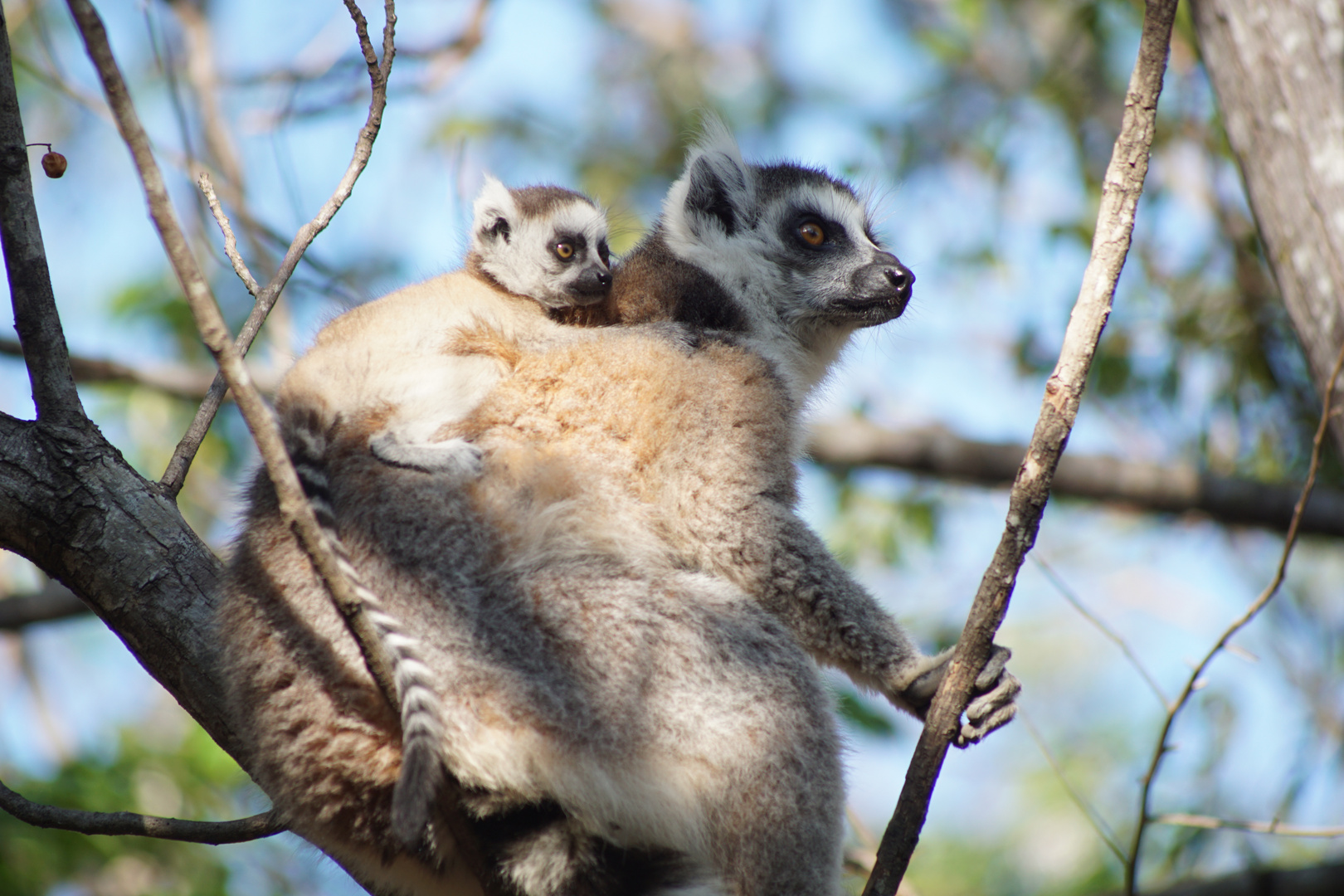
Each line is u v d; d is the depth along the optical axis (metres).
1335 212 10.47
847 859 11.23
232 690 7.75
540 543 7.92
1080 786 19.98
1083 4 20.05
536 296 11.06
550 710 7.41
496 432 8.45
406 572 7.66
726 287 11.94
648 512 8.50
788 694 7.81
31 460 8.38
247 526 8.17
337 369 8.59
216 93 17.16
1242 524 17.97
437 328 9.07
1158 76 7.14
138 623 8.31
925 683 8.31
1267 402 18.55
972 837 20.38
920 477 19.42
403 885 8.04
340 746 7.30
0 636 20.09
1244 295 18.19
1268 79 10.95
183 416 18.84
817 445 18.94
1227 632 9.79
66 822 8.44
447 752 7.27
